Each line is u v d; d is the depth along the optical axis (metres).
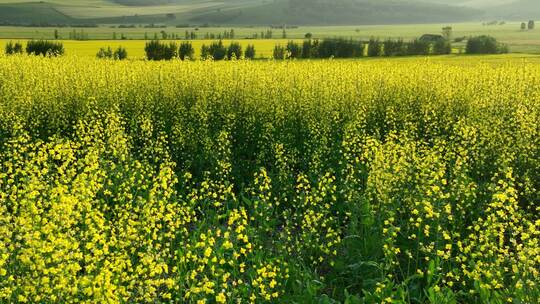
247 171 14.12
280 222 11.08
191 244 9.02
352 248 9.46
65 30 164.75
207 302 7.82
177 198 11.80
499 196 7.93
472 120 15.79
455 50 86.75
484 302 7.27
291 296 7.88
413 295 8.04
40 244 6.52
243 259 9.20
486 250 8.20
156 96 19.44
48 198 8.95
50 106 17.69
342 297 8.72
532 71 21.62
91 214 7.59
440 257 8.65
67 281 6.31
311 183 12.79
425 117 16.97
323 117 16.52
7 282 6.42
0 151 14.45
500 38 144.50
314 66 22.56
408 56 71.19
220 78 20.38
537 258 7.04
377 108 18.64
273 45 81.50
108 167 11.96
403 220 9.94
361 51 69.25
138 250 8.69
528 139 13.74
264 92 18.69
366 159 13.41
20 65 22.89
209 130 16.33
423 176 10.22
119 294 6.62
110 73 21.06
